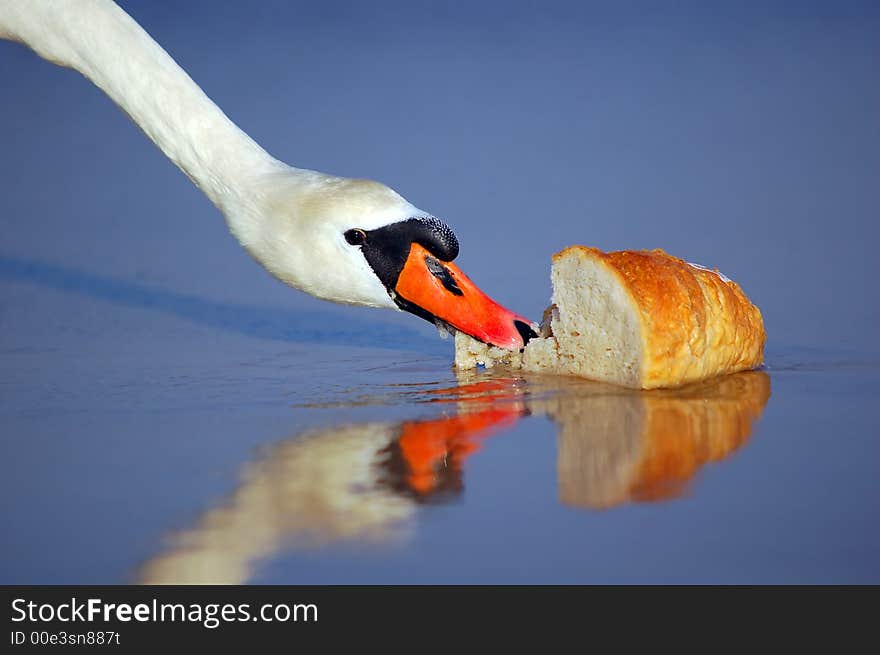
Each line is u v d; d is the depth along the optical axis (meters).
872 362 13.56
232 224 13.81
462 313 12.92
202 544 8.41
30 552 8.35
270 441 10.75
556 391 12.44
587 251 12.56
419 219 12.97
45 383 13.45
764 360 13.77
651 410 11.55
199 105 14.35
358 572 7.94
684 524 8.60
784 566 7.96
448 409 11.79
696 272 12.79
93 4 14.91
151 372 14.03
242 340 15.99
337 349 15.34
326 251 13.08
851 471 9.64
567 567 7.98
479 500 9.09
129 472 9.95
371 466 9.94
